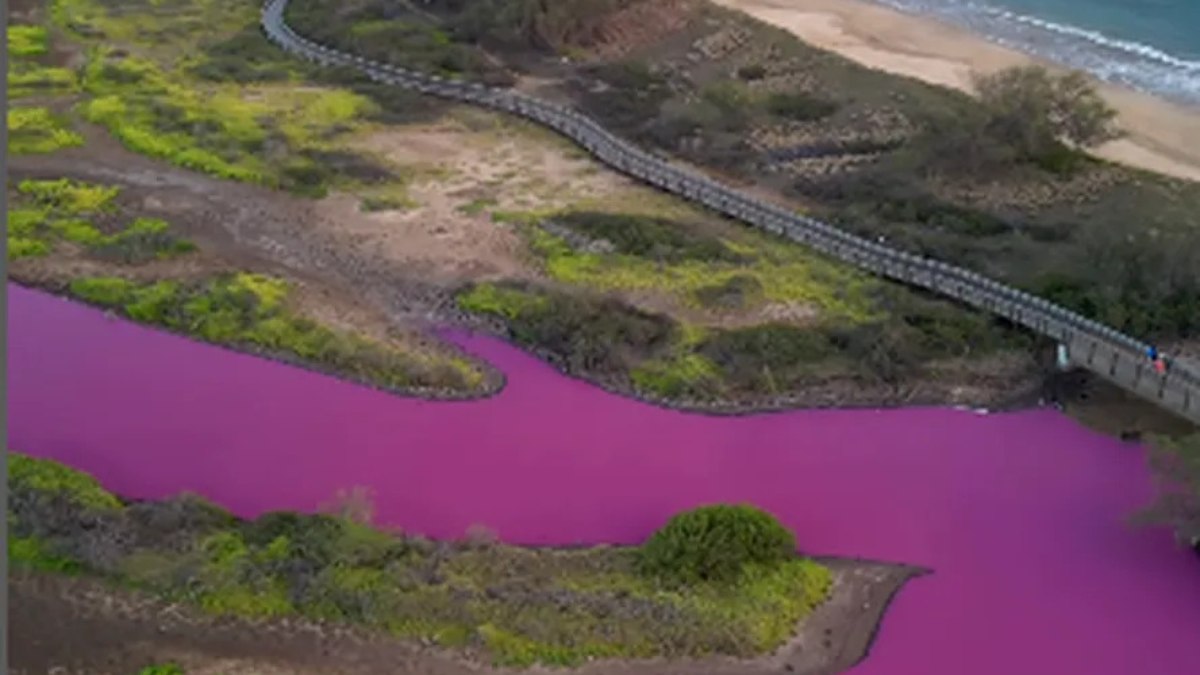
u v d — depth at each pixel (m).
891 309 52.56
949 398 48.47
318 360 50.09
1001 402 48.28
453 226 59.75
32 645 35.12
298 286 54.97
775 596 37.72
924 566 40.28
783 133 69.19
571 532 41.78
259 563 38.06
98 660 34.78
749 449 45.88
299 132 68.56
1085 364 48.69
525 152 67.19
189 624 36.00
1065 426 47.09
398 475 44.19
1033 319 50.84
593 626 35.94
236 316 52.28
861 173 64.44
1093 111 66.88
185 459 44.62
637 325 51.38
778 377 48.84
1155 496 42.75
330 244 58.31
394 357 49.75
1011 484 44.16
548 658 35.12
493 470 44.56
